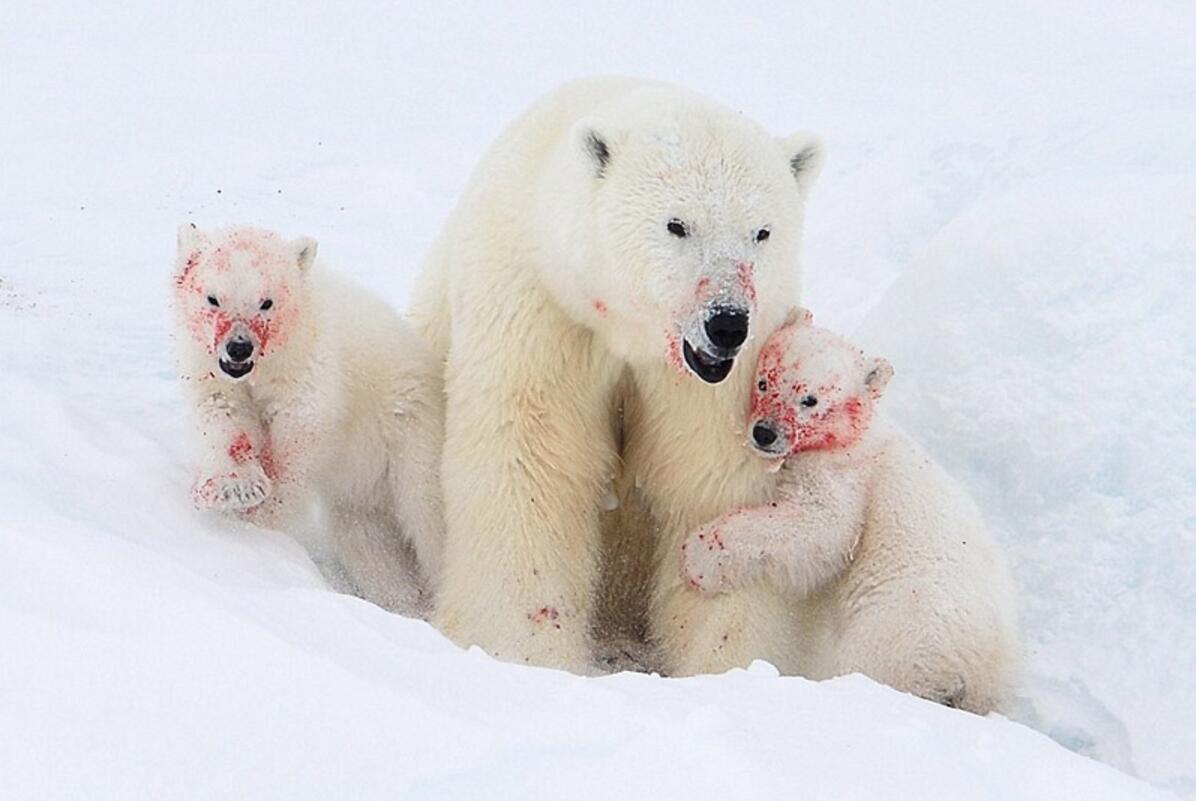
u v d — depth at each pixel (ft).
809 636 31.27
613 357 29.91
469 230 30.86
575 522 30.37
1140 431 32.48
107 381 39.11
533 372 29.45
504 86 95.91
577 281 27.96
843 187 59.62
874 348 39.06
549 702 17.60
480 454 29.76
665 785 15.37
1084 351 34.53
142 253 55.57
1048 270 36.11
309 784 14.64
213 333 28.71
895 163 57.98
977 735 19.67
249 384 30.30
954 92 86.28
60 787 14.05
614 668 32.35
